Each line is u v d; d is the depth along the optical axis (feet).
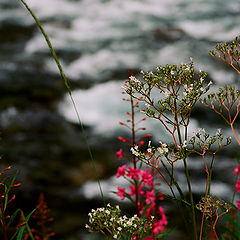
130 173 8.86
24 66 51.01
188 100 7.31
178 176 26.35
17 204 22.03
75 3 80.84
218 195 24.08
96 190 24.95
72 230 20.62
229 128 34.47
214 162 28.35
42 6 77.71
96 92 45.96
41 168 27.02
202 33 64.75
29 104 39.24
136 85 7.38
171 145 7.32
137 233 8.03
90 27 69.87
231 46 7.93
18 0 77.41
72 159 29.40
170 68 7.38
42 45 60.34
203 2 79.36
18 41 61.67
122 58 56.85
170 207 21.79
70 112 39.75
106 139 34.35
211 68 47.14
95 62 55.52
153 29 66.49
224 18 71.26
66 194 24.16
